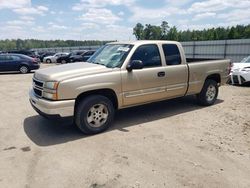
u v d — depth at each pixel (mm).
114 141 4637
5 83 12391
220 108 6941
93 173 3504
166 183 3252
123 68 5117
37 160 3906
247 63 11281
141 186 3189
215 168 3641
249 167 3680
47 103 4438
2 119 6066
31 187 3186
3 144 4555
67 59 30547
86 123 4805
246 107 7027
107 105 5012
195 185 3211
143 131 5152
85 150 4258
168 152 4164
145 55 5492
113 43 6102
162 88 5781
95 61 5734
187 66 6238
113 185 3215
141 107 7031
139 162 3816
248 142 4582
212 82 7102
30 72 18531
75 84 4523
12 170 3611
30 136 4930
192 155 4051
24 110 6887
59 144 4523
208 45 29328
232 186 3199
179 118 6027
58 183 3270
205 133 5039
